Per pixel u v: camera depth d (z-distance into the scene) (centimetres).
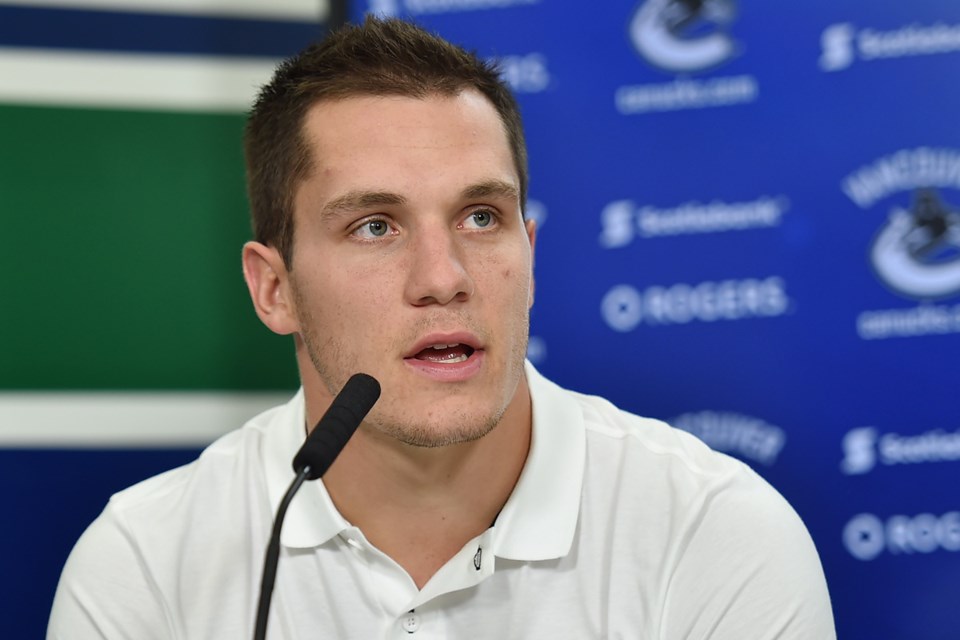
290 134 265
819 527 477
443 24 490
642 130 485
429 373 245
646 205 485
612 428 300
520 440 277
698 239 483
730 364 482
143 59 506
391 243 251
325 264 255
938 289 471
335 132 255
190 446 509
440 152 249
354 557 274
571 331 488
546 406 290
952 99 469
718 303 482
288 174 266
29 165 499
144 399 507
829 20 473
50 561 502
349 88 256
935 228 470
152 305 507
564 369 489
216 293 511
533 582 272
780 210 478
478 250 250
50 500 502
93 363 504
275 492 284
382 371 247
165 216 508
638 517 282
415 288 243
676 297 484
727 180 480
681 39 481
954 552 472
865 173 473
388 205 248
